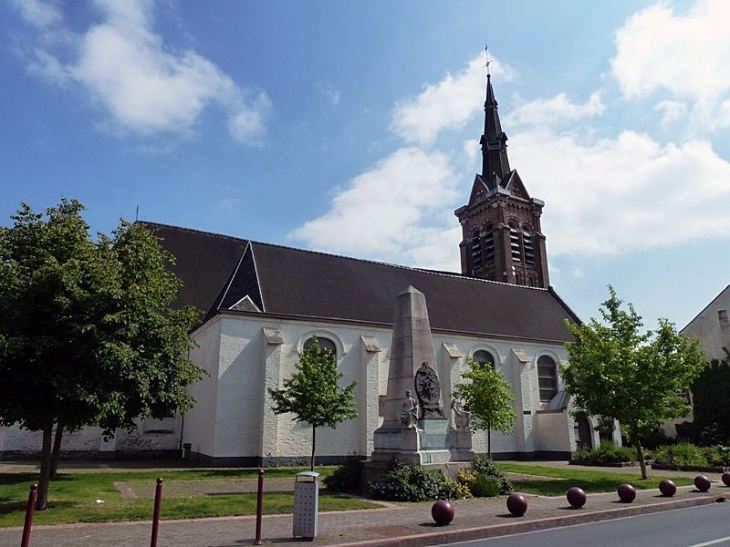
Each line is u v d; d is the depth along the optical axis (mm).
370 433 27328
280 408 21781
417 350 17328
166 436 28984
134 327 11945
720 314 39688
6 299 11086
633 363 20547
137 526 10305
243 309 26266
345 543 9055
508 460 32156
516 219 52125
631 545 9281
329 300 29938
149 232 15078
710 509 14203
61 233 12688
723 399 37125
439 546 9523
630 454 28344
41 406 11750
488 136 57438
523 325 36875
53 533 9586
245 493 15453
